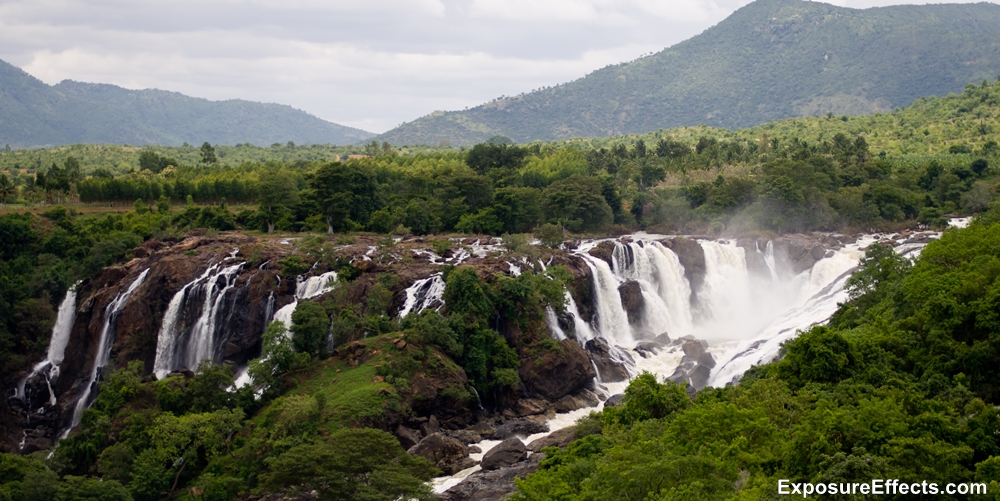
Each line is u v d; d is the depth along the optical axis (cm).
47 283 16262
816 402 8088
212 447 10412
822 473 6359
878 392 8150
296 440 10025
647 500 6100
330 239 17275
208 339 14350
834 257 16325
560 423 11981
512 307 13500
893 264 12825
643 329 15712
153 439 10369
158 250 16525
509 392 12550
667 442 7350
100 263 16125
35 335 15650
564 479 7494
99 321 14938
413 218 19012
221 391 11500
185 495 10038
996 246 10781
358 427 10444
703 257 16912
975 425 7069
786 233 18488
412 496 8588
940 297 9506
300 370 11950
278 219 18988
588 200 19462
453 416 11812
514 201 19288
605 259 16162
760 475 6338
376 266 14738
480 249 16350
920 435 6856
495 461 9975
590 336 14700
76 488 9531
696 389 12619
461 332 12738
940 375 8612
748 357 12612
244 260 15162
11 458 10475
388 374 11562
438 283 13988
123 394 11612
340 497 8588
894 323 10212
